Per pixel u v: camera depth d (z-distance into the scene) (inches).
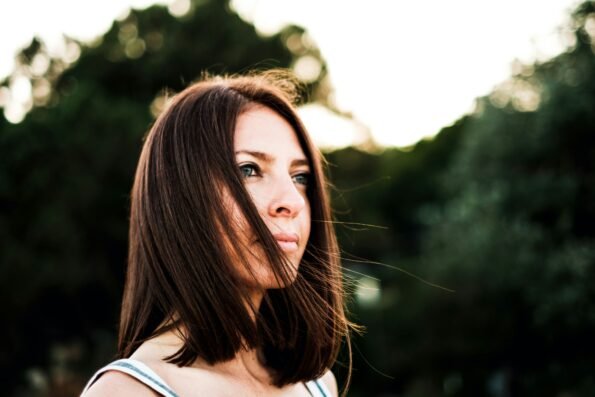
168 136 66.3
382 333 829.8
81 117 781.3
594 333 619.2
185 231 62.9
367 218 1223.5
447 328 743.1
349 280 79.8
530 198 661.9
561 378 671.8
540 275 637.3
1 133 735.1
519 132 673.6
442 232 741.9
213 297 62.1
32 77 880.3
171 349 63.4
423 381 823.7
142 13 949.2
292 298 70.5
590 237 658.8
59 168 750.5
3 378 741.3
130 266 68.4
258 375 70.3
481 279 670.5
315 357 72.5
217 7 943.7
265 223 63.7
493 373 767.1
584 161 655.8
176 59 921.5
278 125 68.1
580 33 640.4
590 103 618.5
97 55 923.4
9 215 724.7
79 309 784.9
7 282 700.0
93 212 768.3
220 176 62.8
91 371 780.0
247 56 950.4
